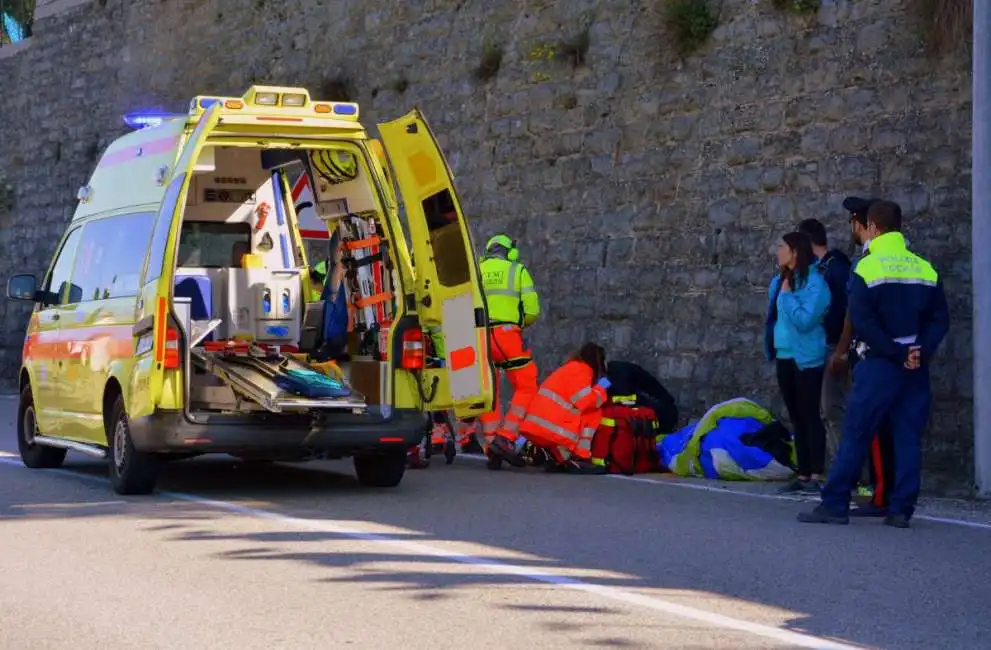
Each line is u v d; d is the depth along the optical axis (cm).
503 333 1400
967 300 1355
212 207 1402
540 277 1852
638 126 1719
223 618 694
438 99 2031
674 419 1517
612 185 1753
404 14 2094
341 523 999
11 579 793
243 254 1411
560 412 1354
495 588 766
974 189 1173
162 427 1102
